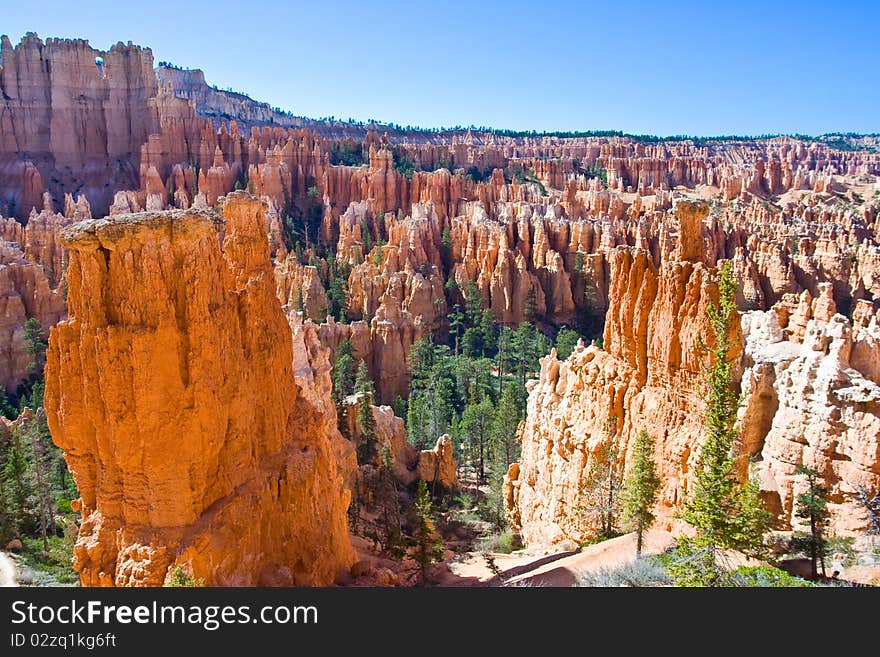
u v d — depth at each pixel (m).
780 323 48.44
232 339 27.33
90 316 23.45
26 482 60.28
